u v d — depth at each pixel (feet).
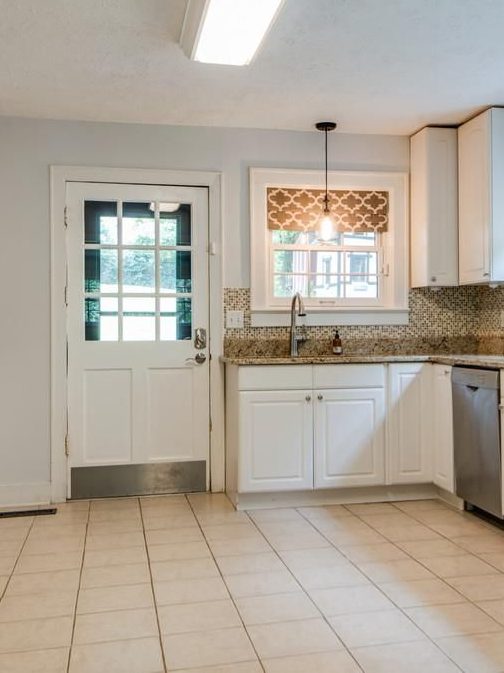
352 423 12.44
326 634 7.14
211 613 7.69
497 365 10.43
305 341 13.87
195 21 8.28
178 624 7.41
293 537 10.52
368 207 14.14
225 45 8.87
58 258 12.73
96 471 12.96
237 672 6.38
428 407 12.78
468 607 7.82
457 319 14.43
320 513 11.92
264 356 13.64
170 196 13.26
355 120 13.04
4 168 12.50
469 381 11.34
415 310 14.33
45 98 11.51
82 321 12.90
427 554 9.66
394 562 9.34
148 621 7.50
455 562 9.32
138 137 13.08
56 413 12.72
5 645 6.96
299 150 13.75
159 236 13.24
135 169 13.05
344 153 13.97
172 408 13.29
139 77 10.54
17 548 10.03
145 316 13.20
